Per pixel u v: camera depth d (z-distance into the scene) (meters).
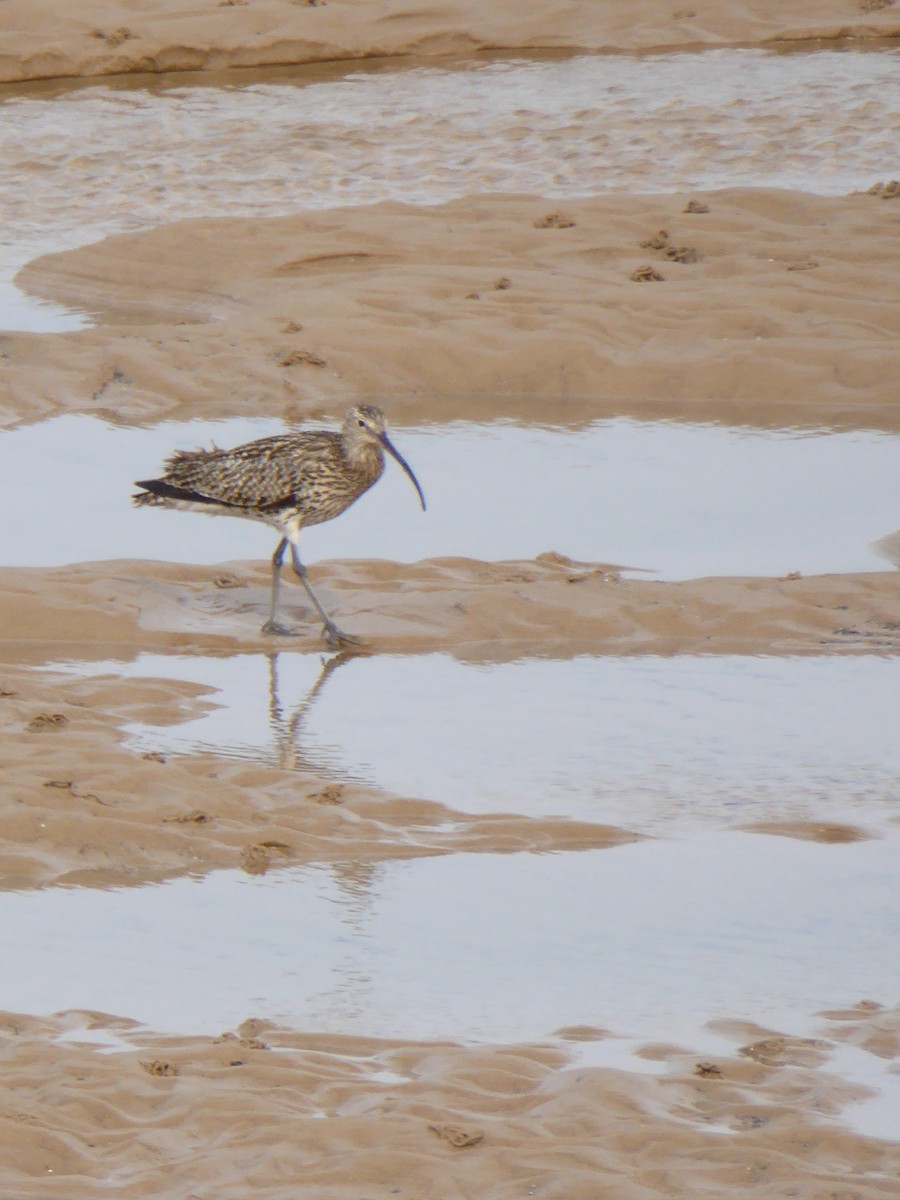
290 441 20.70
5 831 15.24
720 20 56.53
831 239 36.47
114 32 55.56
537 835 15.55
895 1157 10.35
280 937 13.70
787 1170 10.13
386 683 19.56
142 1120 10.84
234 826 15.52
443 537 24.03
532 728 18.22
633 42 55.97
